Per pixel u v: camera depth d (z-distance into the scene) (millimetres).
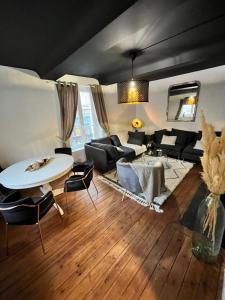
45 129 3748
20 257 1724
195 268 1515
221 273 1459
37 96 3516
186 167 3773
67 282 1454
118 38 1682
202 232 1515
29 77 3330
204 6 1306
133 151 4289
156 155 4102
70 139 4406
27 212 1648
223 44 2145
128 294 1340
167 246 1768
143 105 5773
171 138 4648
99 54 2342
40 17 1433
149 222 2143
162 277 1452
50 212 2461
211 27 1737
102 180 3395
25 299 1345
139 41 2055
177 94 4785
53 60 2590
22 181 1909
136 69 3289
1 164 3111
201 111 1108
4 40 1873
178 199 2613
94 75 3791
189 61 2574
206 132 1104
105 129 5059
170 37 1961
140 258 1642
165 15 1394
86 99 4680
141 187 2293
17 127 3270
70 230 2076
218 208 1354
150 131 5809
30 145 3512
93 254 1716
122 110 5629
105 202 2641
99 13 1356
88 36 1708
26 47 2086
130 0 1150
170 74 4355
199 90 4344
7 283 1469
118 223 2152
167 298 1297
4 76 2982
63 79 3920
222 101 4031
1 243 1928
